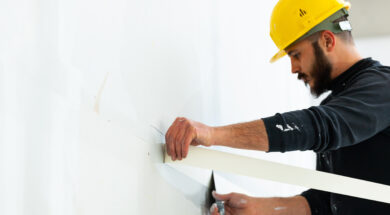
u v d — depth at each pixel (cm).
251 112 212
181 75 137
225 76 180
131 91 106
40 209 76
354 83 133
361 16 465
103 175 94
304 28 144
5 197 69
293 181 124
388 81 126
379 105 120
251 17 219
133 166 106
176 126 114
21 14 73
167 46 127
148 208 114
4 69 70
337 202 150
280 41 153
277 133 110
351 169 140
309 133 110
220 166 119
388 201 127
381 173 134
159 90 121
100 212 93
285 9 149
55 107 80
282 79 264
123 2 103
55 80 80
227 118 181
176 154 114
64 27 83
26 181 73
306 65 148
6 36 70
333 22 144
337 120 113
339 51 144
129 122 105
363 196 127
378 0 460
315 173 125
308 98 324
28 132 74
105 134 95
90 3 91
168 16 128
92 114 91
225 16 183
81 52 88
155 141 118
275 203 163
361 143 137
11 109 71
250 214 155
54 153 80
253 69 217
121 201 101
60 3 82
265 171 122
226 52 182
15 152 71
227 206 157
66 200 83
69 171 84
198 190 149
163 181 123
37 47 76
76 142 86
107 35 97
